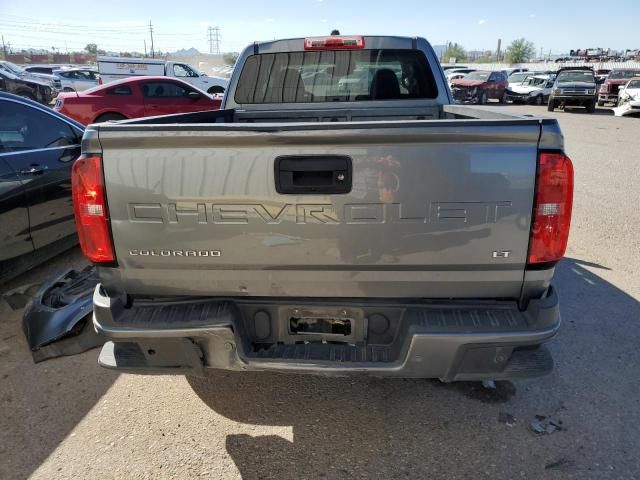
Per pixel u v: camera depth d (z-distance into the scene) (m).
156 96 12.34
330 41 3.91
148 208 2.10
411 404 2.84
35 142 4.37
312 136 1.97
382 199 2.02
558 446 2.50
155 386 3.03
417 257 2.08
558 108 25.03
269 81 4.05
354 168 2.00
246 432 2.62
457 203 2.01
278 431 2.62
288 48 3.95
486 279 2.11
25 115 4.33
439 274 2.11
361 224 2.05
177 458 2.44
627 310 3.94
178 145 2.03
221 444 2.53
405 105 4.10
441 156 1.98
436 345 2.07
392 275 2.12
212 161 2.03
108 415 2.76
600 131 15.88
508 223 2.03
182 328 2.13
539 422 2.67
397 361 2.15
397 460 2.42
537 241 2.04
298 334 2.30
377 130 1.96
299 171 2.01
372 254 2.08
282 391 2.96
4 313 3.97
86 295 3.66
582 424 2.66
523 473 2.33
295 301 2.24
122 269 2.21
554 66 48.91
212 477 2.32
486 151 1.98
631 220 6.39
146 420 2.72
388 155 1.98
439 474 2.33
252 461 2.42
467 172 1.99
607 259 5.07
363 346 2.27
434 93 4.11
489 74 28.22
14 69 22.16
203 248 2.12
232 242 2.11
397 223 2.04
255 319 2.30
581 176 9.03
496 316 2.13
